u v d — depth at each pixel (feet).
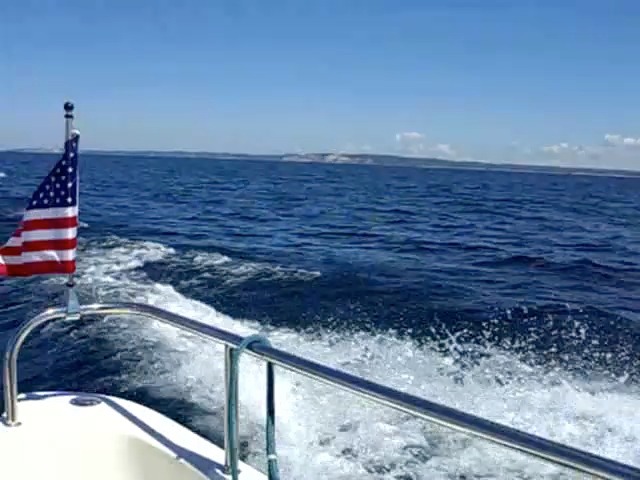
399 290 39.22
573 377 24.73
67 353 24.90
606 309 36.14
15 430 9.11
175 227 71.41
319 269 45.88
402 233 74.23
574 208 129.18
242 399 20.42
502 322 32.65
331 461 16.93
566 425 20.42
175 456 8.49
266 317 32.45
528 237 73.97
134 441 8.97
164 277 41.04
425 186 215.92
